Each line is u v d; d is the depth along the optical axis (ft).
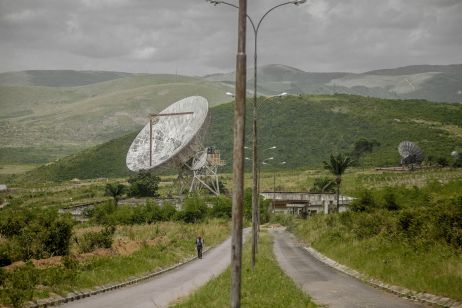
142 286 106.11
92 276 103.86
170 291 97.09
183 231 251.39
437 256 108.47
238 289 47.78
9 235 192.54
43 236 149.69
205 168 427.33
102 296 90.43
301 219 405.59
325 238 211.41
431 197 239.30
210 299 78.84
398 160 623.77
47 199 476.54
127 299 86.22
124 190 466.29
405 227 149.79
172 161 384.27
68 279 96.32
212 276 120.37
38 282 90.89
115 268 120.16
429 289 86.58
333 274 126.31
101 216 317.01
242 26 47.91
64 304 80.69
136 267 127.95
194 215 330.13
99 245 166.71
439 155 650.84
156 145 395.75
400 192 260.21
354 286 102.83
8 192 536.42
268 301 75.77
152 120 403.13
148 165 386.52
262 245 222.69
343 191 444.96
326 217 276.41
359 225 191.62
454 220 128.16
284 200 440.45
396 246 133.39
